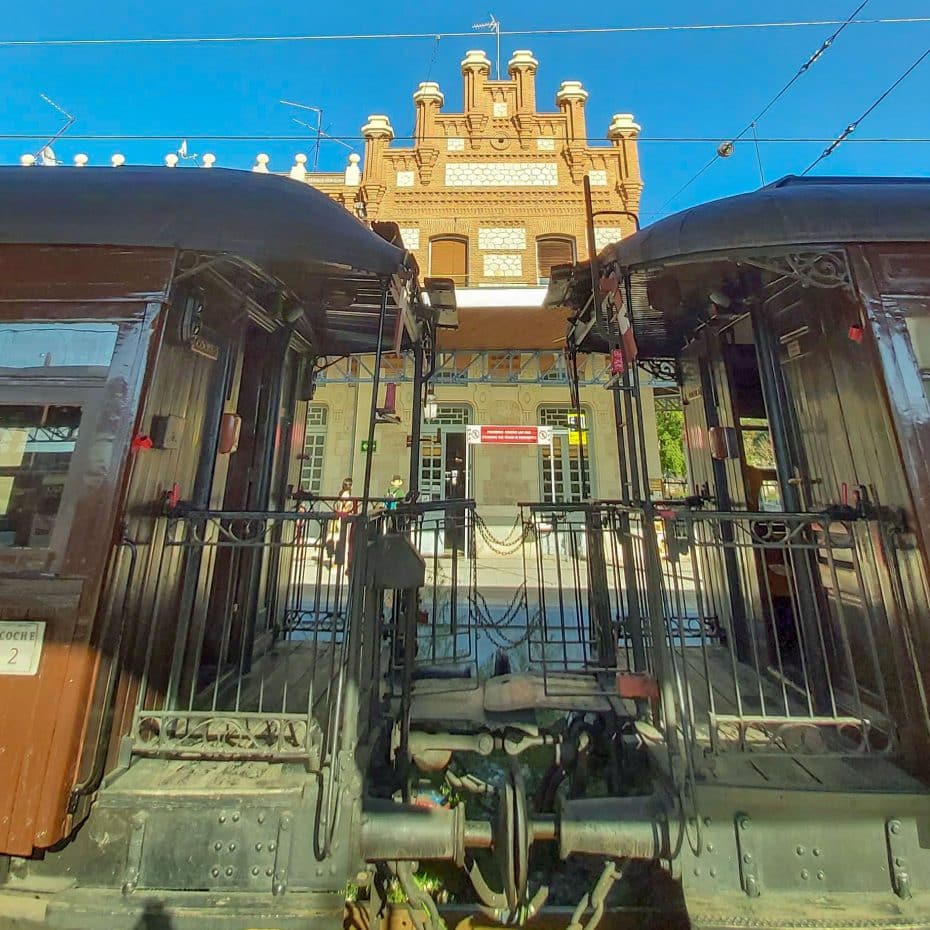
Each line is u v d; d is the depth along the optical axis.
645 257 2.72
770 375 3.34
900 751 2.33
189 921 2.03
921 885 2.08
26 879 2.12
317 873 2.13
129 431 2.29
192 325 2.68
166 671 2.75
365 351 5.30
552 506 3.82
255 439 3.94
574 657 4.46
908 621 2.31
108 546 2.19
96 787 2.17
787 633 3.63
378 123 15.56
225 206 2.44
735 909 2.04
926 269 2.52
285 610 4.72
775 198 2.62
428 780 3.04
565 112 15.76
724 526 4.15
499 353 15.54
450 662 3.83
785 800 2.17
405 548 2.84
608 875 2.25
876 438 2.47
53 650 2.10
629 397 3.25
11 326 2.40
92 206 2.42
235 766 2.36
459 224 15.27
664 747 2.60
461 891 2.74
